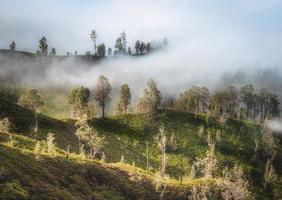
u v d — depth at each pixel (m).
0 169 57.06
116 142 185.12
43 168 71.38
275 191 171.50
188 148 191.88
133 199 84.81
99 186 82.00
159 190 95.62
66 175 75.94
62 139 143.62
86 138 123.94
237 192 109.06
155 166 168.50
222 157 189.75
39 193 59.19
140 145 188.88
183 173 166.38
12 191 53.19
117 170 96.50
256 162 193.25
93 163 93.62
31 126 143.38
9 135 101.50
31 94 164.00
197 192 103.75
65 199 62.75
